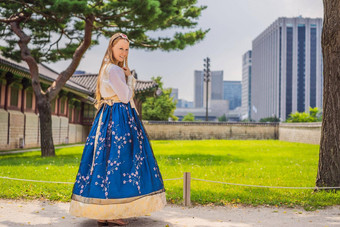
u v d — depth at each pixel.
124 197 3.38
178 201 5.18
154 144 26.19
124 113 3.71
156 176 3.68
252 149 20.20
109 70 3.69
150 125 37.75
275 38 146.12
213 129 39.22
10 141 18.50
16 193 5.51
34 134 21.45
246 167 10.00
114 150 3.50
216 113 179.00
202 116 169.75
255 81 173.50
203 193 5.66
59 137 25.80
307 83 141.38
